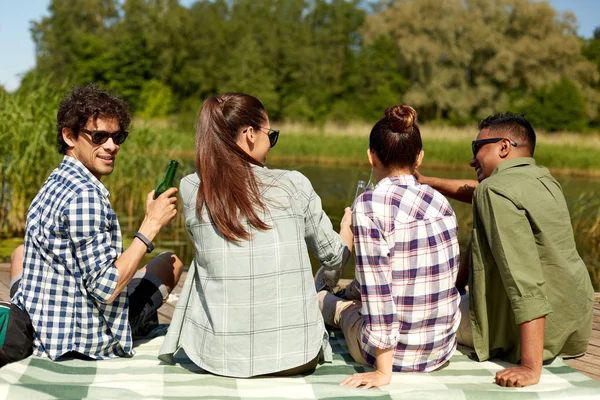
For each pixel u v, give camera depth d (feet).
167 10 166.91
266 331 6.77
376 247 6.84
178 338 7.19
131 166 24.63
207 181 6.79
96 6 191.11
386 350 6.86
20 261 8.14
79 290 7.11
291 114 138.31
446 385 6.87
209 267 6.88
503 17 140.67
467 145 63.67
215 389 6.44
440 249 7.05
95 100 7.17
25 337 7.06
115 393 6.12
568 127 122.62
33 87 23.36
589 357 8.72
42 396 5.98
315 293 7.07
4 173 20.25
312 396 6.33
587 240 23.24
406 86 147.54
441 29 140.26
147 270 8.17
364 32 154.30
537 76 137.28
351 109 143.02
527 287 7.02
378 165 7.42
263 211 6.82
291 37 160.56
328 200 31.58
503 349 7.77
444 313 7.18
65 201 6.84
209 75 151.23
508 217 7.16
